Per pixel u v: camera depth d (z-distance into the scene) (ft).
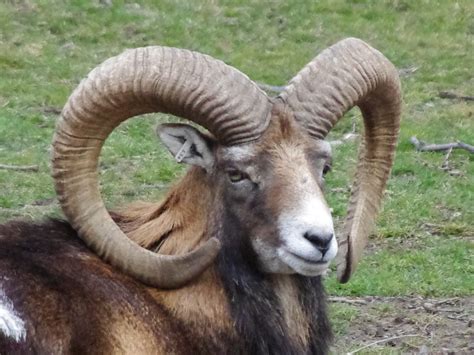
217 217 101.09
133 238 104.47
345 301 153.48
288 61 307.78
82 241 103.40
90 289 98.68
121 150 223.71
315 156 100.32
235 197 99.55
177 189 104.22
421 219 190.49
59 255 100.73
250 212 98.89
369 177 113.70
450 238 183.11
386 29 330.95
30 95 268.21
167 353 98.89
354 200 113.29
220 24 329.11
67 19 321.52
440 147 234.58
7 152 222.89
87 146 98.99
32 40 308.40
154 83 97.50
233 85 98.37
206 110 98.07
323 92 101.14
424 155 231.50
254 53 312.50
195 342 100.42
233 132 98.37
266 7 342.85
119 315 98.27
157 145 230.48
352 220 111.96
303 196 96.37
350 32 328.29
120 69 97.35
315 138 100.58
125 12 329.11
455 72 304.50
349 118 256.11
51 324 95.35
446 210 196.85
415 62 311.68
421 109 274.77
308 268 95.40
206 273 101.45
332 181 210.59
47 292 96.78
